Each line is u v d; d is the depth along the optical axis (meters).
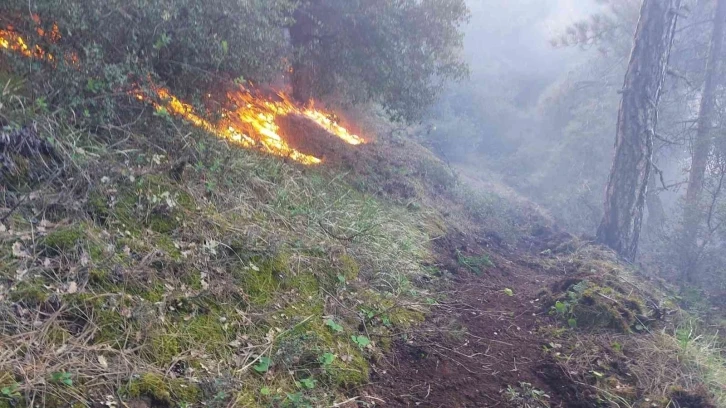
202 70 4.93
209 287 3.50
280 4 5.98
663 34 8.75
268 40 5.70
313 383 3.29
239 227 4.25
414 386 3.72
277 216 4.82
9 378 2.38
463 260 6.83
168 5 4.62
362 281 4.81
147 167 4.06
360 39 7.50
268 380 3.16
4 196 3.17
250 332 3.45
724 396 4.09
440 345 4.35
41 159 3.45
